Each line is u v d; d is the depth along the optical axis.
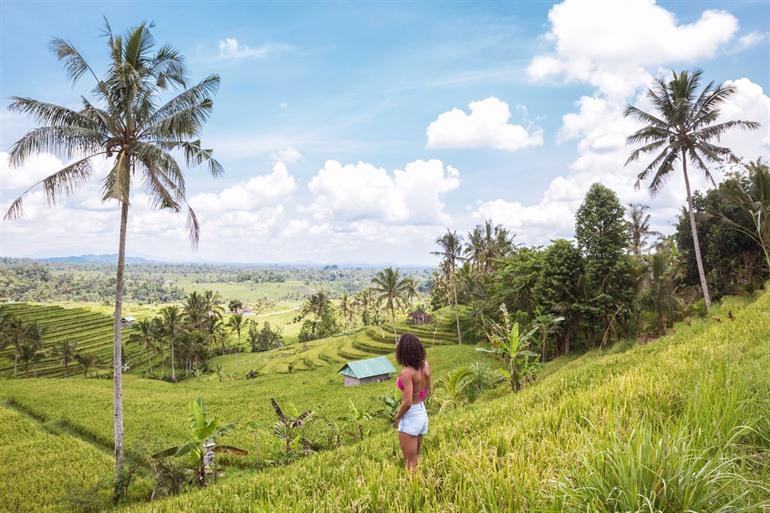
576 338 47.59
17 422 41.69
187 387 65.38
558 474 3.42
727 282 42.28
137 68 20.19
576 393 7.79
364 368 58.53
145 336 92.44
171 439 35.66
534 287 45.50
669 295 33.56
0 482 26.67
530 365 15.92
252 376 78.44
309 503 4.19
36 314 144.50
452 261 70.38
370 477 4.36
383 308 122.38
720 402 4.22
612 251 41.00
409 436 4.88
